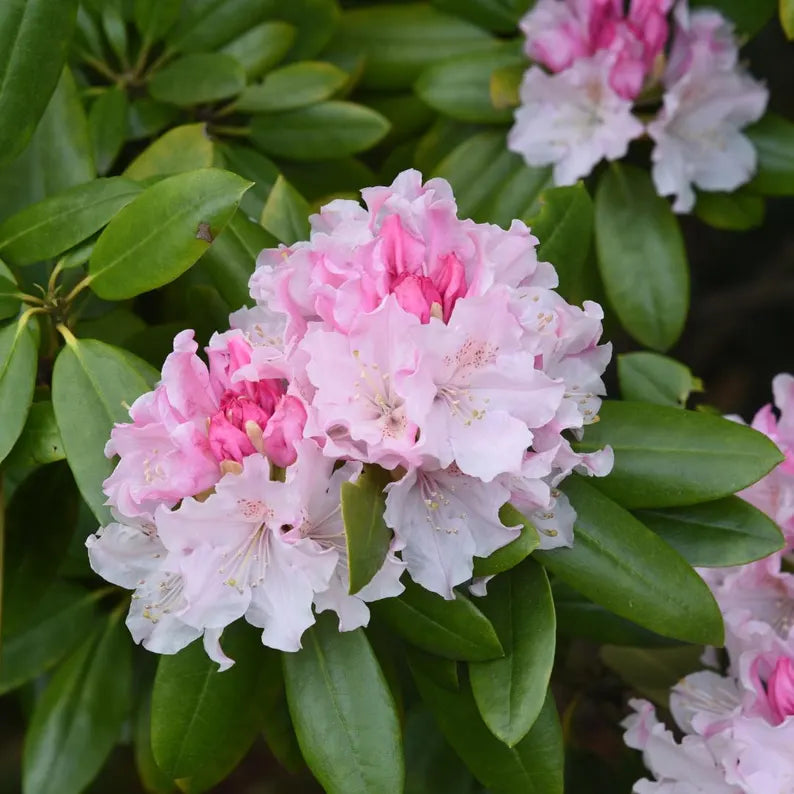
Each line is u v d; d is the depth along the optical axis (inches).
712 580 41.4
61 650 43.2
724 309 61.5
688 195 44.9
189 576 35.8
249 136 45.2
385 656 40.7
